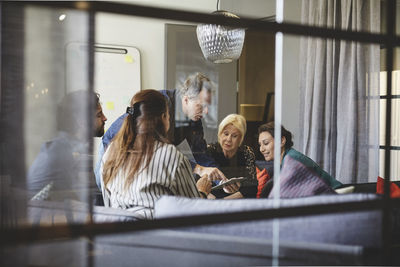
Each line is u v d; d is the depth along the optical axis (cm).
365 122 299
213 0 414
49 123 67
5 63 64
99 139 292
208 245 86
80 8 68
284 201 97
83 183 69
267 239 89
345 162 307
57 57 67
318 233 91
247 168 312
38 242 64
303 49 341
